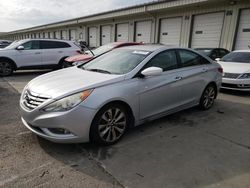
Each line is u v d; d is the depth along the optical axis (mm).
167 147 3584
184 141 3803
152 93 4004
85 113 3195
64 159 3168
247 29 12672
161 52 4344
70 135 3195
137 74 3832
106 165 3055
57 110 3125
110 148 3514
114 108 3527
